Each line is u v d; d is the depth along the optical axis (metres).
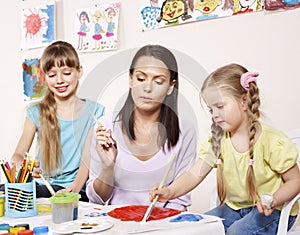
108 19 2.26
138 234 0.86
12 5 2.72
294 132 1.50
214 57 1.91
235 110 1.41
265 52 1.76
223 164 1.48
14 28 2.72
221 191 1.48
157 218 0.97
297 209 1.42
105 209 1.09
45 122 1.84
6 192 1.08
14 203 1.07
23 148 1.89
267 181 1.41
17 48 2.70
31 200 1.08
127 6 2.20
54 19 2.50
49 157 1.82
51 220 1.02
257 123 1.43
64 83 1.81
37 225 0.97
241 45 1.83
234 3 1.84
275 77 1.74
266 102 1.77
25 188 1.07
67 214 0.98
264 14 1.76
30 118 1.91
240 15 1.82
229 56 1.87
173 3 2.02
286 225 1.26
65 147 1.83
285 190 1.28
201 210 1.95
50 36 2.53
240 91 1.42
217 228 0.94
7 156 2.77
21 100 2.68
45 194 1.47
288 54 1.71
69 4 2.44
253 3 1.78
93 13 2.32
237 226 1.36
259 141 1.40
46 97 1.88
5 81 2.77
